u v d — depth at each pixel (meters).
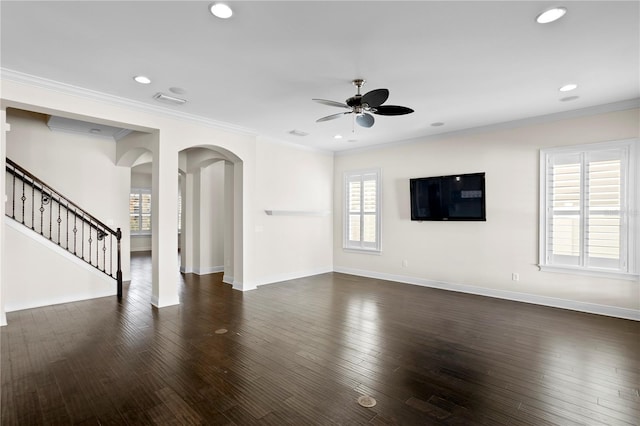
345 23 2.46
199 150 6.82
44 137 5.19
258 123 5.16
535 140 4.77
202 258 7.10
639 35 2.61
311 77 3.43
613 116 4.18
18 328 3.73
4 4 2.21
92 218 5.15
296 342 3.39
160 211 4.57
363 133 5.77
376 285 6.04
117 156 5.83
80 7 2.26
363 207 6.89
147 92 3.85
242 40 2.71
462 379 2.65
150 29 2.54
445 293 5.44
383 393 2.44
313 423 2.10
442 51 2.89
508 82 3.55
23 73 3.33
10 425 2.06
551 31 2.56
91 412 2.20
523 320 4.07
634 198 4.04
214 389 2.49
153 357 3.03
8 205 4.87
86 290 5.01
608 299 4.24
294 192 6.63
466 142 5.45
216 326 3.86
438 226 5.81
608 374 2.73
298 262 6.73
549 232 4.65
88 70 3.27
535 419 2.14
